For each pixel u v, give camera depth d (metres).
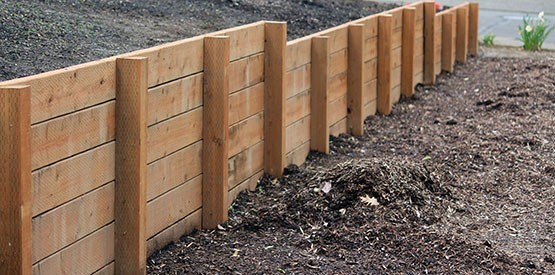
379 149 13.96
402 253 9.23
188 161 9.57
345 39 14.30
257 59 11.27
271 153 11.77
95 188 7.78
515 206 11.22
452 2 32.25
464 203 11.09
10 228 6.48
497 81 19.20
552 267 9.11
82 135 7.48
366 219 9.92
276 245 9.49
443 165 12.88
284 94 11.66
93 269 7.88
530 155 13.56
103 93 7.74
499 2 32.75
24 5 14.09
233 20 17.98
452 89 18.66
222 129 9.81
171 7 17.64
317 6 21.69
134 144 8.02
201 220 9.98
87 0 16.06
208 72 9.72
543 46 23.84
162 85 8.85
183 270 8.71
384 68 16.08
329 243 9.48
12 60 11.20
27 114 6.42
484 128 15.31
